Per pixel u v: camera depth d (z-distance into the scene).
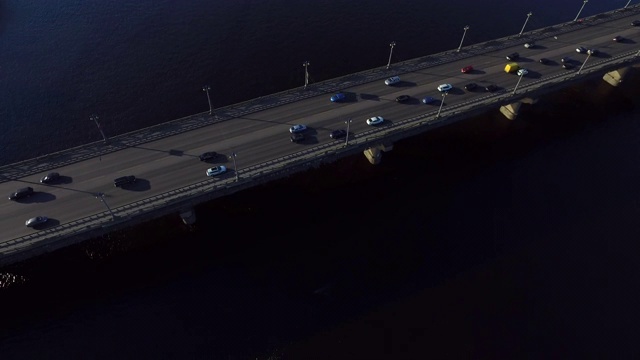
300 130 95.88
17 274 81.75
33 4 140.25
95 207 80.94
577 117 119.25
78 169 87.50
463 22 148.88
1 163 98.44
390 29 143.38
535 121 117.38
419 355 72.69
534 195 98.06
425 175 102.00
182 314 77.50
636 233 90.38
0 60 121.25
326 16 146.00
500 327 76.12
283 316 77.62
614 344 74.00
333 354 73.00
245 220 91.69
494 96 106.38
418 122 98.81
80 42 128.25
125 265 83.94
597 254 86.88
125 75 119.88
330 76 125.69
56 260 84.06
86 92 114.50
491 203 96.19
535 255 86.69
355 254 86.56
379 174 101.88
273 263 84.88
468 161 105.56
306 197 96.44
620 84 130.88
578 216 93.69
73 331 75.12
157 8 143.00
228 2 148.12
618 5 164.38
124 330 75.44
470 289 81.44
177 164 89.00
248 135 95.38
